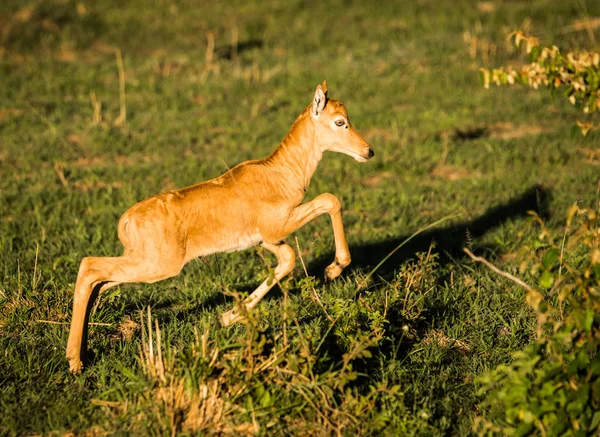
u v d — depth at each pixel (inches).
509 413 589.3
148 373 657.0
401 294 832.3
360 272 924.0
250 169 773.9
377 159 1480.1
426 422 640.4
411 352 764.6
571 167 1419.8
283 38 2466.8
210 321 777.6
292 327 728.3
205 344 651.5
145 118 1734.7
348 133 815.7
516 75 738.2
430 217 1199.6
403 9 2699.3
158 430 614.2
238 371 636.7
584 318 569.9
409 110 1792.6
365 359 716.0
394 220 1195.9
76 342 709.3
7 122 1673.2
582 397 568.1
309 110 810.2
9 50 2234.3
